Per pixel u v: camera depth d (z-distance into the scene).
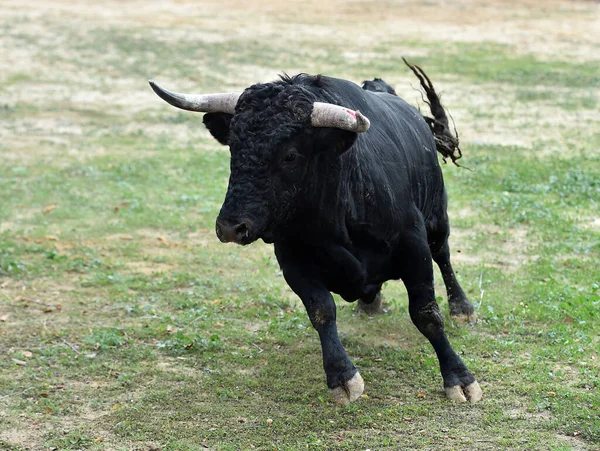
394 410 12.76
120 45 53.69
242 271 19.67
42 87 43.94
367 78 45.56
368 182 12.37
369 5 70.19
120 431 12.36
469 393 12.92
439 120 16.67
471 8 68.69
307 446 11.80
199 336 15.56
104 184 27.62
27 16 62.72
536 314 16.48
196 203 25.34
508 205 24.41
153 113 39.44
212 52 52.28
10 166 29.91
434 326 13.10
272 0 72.50
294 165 11.21
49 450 11.88
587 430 12.03
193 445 11.88
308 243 12.13
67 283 18.80
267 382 13.87
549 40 56.72
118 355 15.03
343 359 11.88
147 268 19.88
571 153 31.64
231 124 11.30
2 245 21.06
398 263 13.18
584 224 22.88
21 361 14.77
